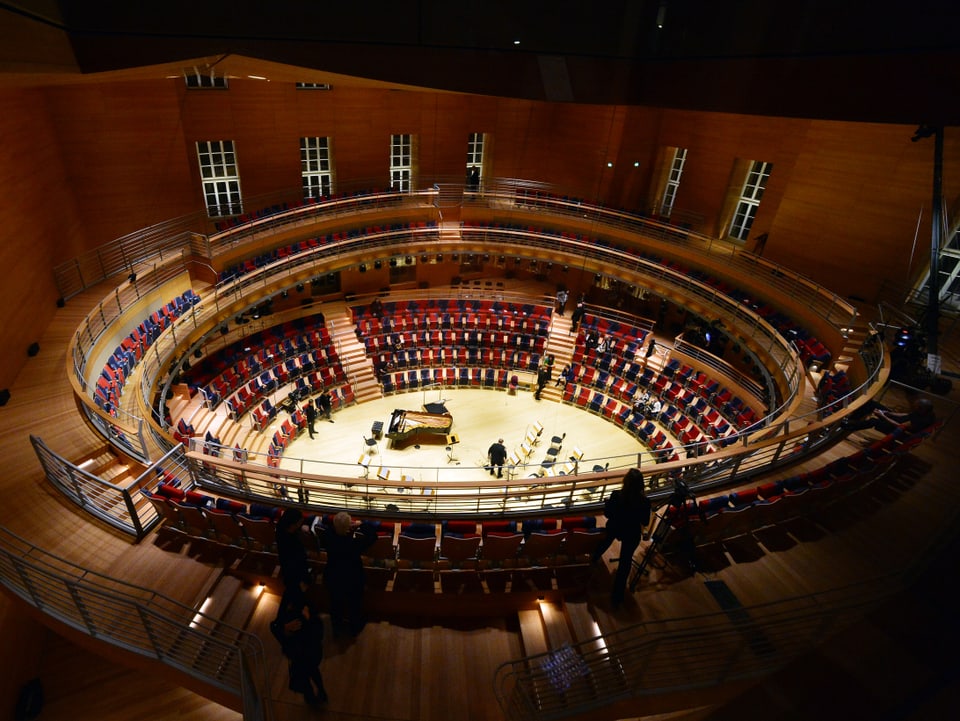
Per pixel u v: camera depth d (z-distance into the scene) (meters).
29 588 6.39
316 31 5.17
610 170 21.44
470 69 5.61
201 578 6.92
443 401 19.38
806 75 4.38
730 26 4.67
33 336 11.58
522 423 18.44
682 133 19.58
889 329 12.99
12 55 3.88
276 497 8.47
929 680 2.51
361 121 20.06
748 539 7.43
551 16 5.34
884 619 2.86
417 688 6.08
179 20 4.77
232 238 17.25
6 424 9.56
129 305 13.30
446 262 23.61
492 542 6.75
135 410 11.57
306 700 5.61
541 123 22.94
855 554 7.24
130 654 6.28
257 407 17.16
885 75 3.94
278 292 17.92
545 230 22.31
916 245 13.85
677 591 6.70
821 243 15.80
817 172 15.55
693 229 19.84
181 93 16.09
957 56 3.58
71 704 10.89
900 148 13.75
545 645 6.52
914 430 8.90
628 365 19.53
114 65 4.87
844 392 11.60
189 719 10.83
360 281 22.42
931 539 4.25
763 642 5.98
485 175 23.84
